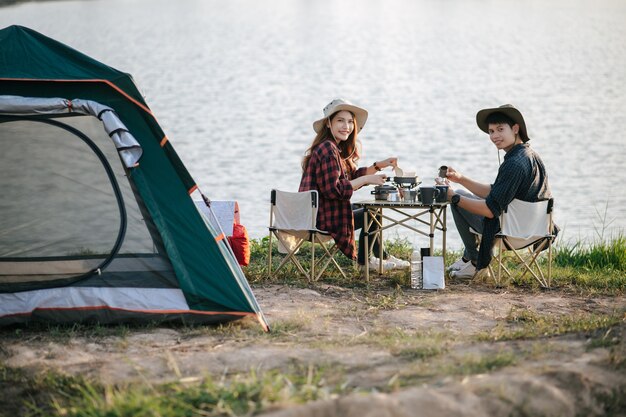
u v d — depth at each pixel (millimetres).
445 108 37312
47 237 5793
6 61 5715
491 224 7062
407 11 110938
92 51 64625
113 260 5766
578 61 58094
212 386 4145
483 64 57750
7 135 5820
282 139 28812
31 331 5590
